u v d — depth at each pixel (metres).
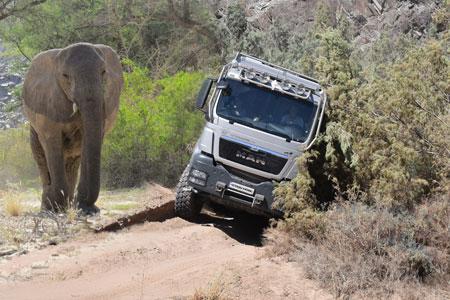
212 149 12.02
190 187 12.47
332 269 8.76
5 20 32.56
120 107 17.39
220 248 10.66
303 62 16.55
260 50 26.67
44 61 12.68
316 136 11.77
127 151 17.02
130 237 10.92
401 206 10.04
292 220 10.42
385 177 10.22
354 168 11.09
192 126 17.75
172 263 9.61
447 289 8.62
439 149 10.32
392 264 8.77
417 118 10.48
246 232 12.37
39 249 9.91
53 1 31.94
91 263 9.40
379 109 11.11
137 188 15.82
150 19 32.53
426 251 8.98
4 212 12.22
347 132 11.09
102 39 32.50
